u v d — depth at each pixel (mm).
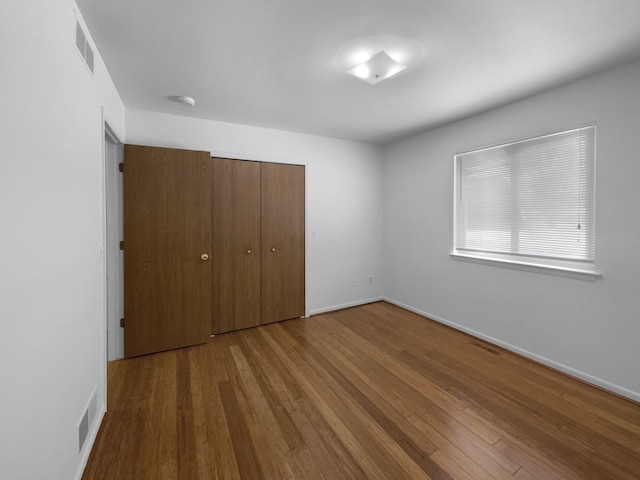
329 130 3654
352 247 4250
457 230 3420
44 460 1098
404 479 1457
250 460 1575
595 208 2234
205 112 2998
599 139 2197
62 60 1284
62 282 1276
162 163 2822
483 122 3033
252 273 3500
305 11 1554
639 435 1735
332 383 2311
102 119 1936
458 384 2291
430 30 1714
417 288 3947
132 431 1782
